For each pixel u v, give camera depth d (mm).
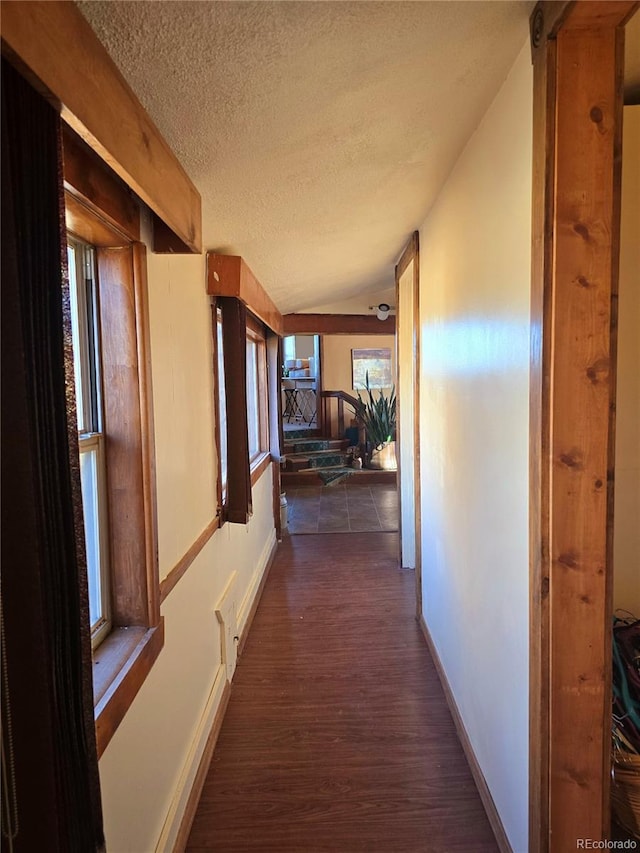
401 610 3270
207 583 2143
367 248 3164
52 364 735
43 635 686
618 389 1618
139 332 1375
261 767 1943
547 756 1196
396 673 2557
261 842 1630
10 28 603
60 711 740
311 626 3072
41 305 708
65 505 761
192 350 1986
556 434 1130
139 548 1420
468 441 1842
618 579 1663
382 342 8914
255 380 4246
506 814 1504
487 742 1686
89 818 801
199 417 2076
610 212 1089
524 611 1320
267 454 4375
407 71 1219
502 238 1419
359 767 1932
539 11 1081
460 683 2053
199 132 1263
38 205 702
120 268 1359
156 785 1459
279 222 2166
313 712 2262
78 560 798
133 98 1034
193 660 1891
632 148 1570
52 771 695
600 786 1195
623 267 1594
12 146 647
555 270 1101
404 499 3992
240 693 2414
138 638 1393
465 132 1673
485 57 1242
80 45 799
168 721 1579
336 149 1583
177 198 1359
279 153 1506
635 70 1462
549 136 1081
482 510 1682
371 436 7652
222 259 2258
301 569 4020
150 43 914
